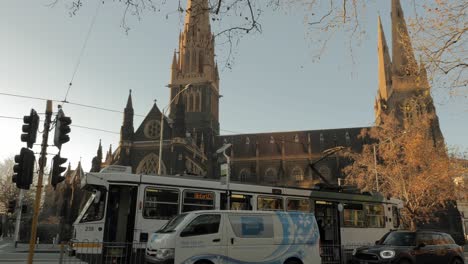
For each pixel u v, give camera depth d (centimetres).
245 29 801
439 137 7300
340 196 2080
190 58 10106
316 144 9838
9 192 6594
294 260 1323
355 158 5081
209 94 9894
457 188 4475
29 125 1352
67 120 1370
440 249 1608
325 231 1986
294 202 1911
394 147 4500
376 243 1669
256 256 1245
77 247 1487
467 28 1117
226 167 1794
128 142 7156
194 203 1664
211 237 1191
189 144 7494
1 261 2030
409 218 4362
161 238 1184
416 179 4209
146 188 1597
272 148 10075
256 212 1302
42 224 6241
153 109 7388
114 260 1461
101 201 1568
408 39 1260
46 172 6084
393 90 8656
